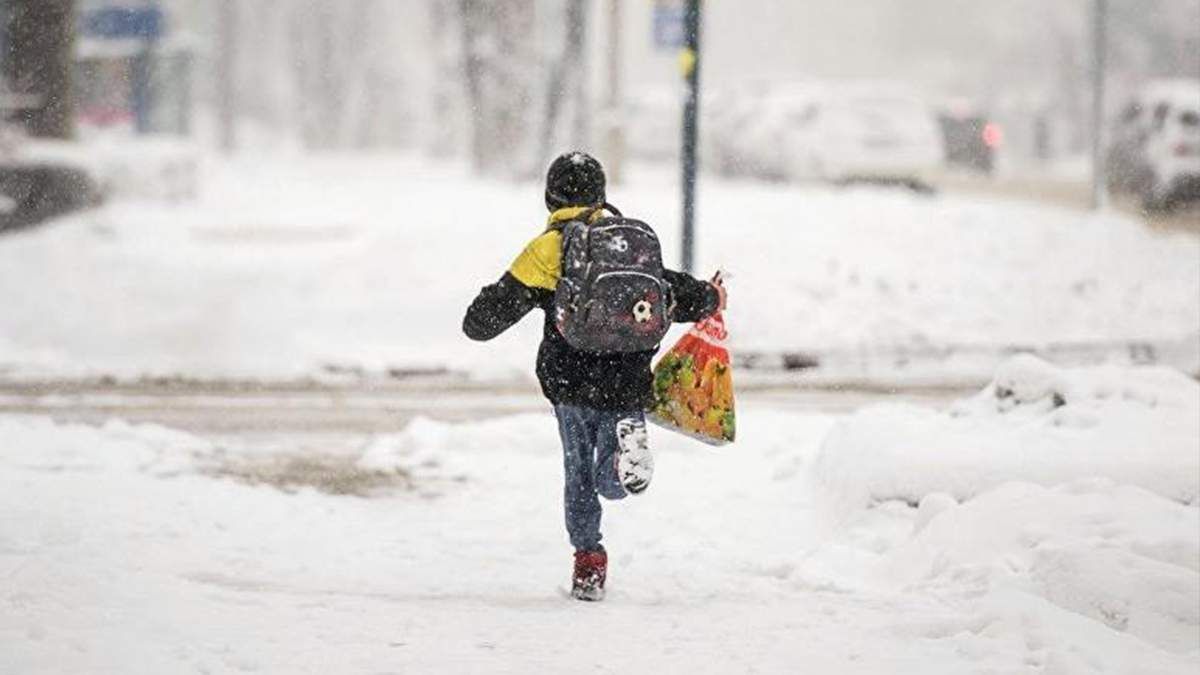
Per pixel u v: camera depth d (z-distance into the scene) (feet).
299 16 630.74
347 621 68.39
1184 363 162.81
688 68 160.76
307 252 216.54
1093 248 212.02
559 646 65.41
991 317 182.70
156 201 276.62
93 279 200.95
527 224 225.15
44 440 108.88
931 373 160.86
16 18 278.87
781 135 317.83
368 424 128.77
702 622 70.13
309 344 173.68
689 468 105.40
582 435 74.38
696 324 77.41
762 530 91.50
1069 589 70.69
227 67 581.12
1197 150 276.41
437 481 104.58
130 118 411.75
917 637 67.51
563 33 322.96
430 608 71.97
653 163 405.39
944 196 316.19
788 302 184.55
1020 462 86.58
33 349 173.37
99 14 408.87
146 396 143.43
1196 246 217.15
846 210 234.58
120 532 85.30
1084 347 166.61
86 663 59.31
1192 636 67.10
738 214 230.07
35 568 72.59
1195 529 77.51
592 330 71.72
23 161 245.86
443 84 460.96
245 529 88.74
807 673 61.77
